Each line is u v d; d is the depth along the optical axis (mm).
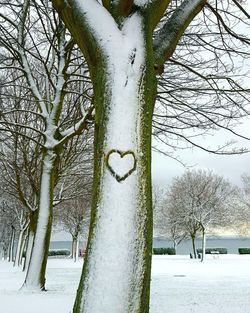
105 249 3574
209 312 8023
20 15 11914
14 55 11727
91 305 3439
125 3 4504
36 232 11367
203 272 22953
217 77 8352
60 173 17328
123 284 3479
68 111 15219
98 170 3906
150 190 3902
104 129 3988
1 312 7066
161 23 10305
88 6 4531
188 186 49656
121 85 4090
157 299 10234
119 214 3662
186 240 71188
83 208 41531
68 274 20781
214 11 7172
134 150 3883
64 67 11938
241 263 34156
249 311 8172
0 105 13992
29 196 23922
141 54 4285
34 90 11844
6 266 33812
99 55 4289
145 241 3682
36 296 9586
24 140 16719
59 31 11984
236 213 54000
